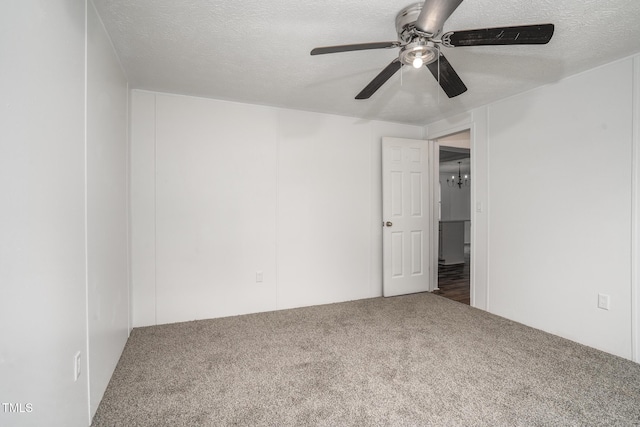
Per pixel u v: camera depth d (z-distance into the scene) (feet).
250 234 10.25
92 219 5.06
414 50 5.11
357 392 5.73
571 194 7.99
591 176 7.57
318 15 5.51
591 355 7.15
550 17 5.55
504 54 6.88
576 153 7.88
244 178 10.16
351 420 4.96
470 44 4.95
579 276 7.82
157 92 9.16
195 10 5.35
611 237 7.21
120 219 7.16
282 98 9.76
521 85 8.66
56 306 3.74
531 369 6.54
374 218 12.25
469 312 10.25
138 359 7.00
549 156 8.48
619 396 5.58
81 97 4.62
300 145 10.97
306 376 6.29
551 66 7.47
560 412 5.15
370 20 5.65
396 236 12.26
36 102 3.33
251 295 10.28
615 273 7.14
